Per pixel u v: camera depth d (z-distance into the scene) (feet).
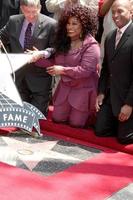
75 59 14.42
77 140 13.98
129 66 13.50
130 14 13.73
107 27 15.75
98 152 13.08
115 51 13.62
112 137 14.01
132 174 11.48
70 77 14.42
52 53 14.89
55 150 12.84
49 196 9.70
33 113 12.61
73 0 15.76
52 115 14.97
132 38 13.48
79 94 14.55
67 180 10.68
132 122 13.44
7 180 10.28
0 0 17.33
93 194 10.02
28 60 13.69
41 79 15.40
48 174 10.96
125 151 13.26
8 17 17.29
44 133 14.23
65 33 14.49
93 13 14.55
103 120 13.94
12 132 13.88
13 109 12.26
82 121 14.61
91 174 11.18
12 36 15.33
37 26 15.14
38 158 11.98
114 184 10.69
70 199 9.66
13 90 12.48
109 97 14.19
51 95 16.55
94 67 14.34
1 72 12.61
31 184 10.22
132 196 10.19
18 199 9.41
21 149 12.52
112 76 13.74
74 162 12.00
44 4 16.92
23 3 14.71
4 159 11.61
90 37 14.48
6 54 13.14
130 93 13.16
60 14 15.60
